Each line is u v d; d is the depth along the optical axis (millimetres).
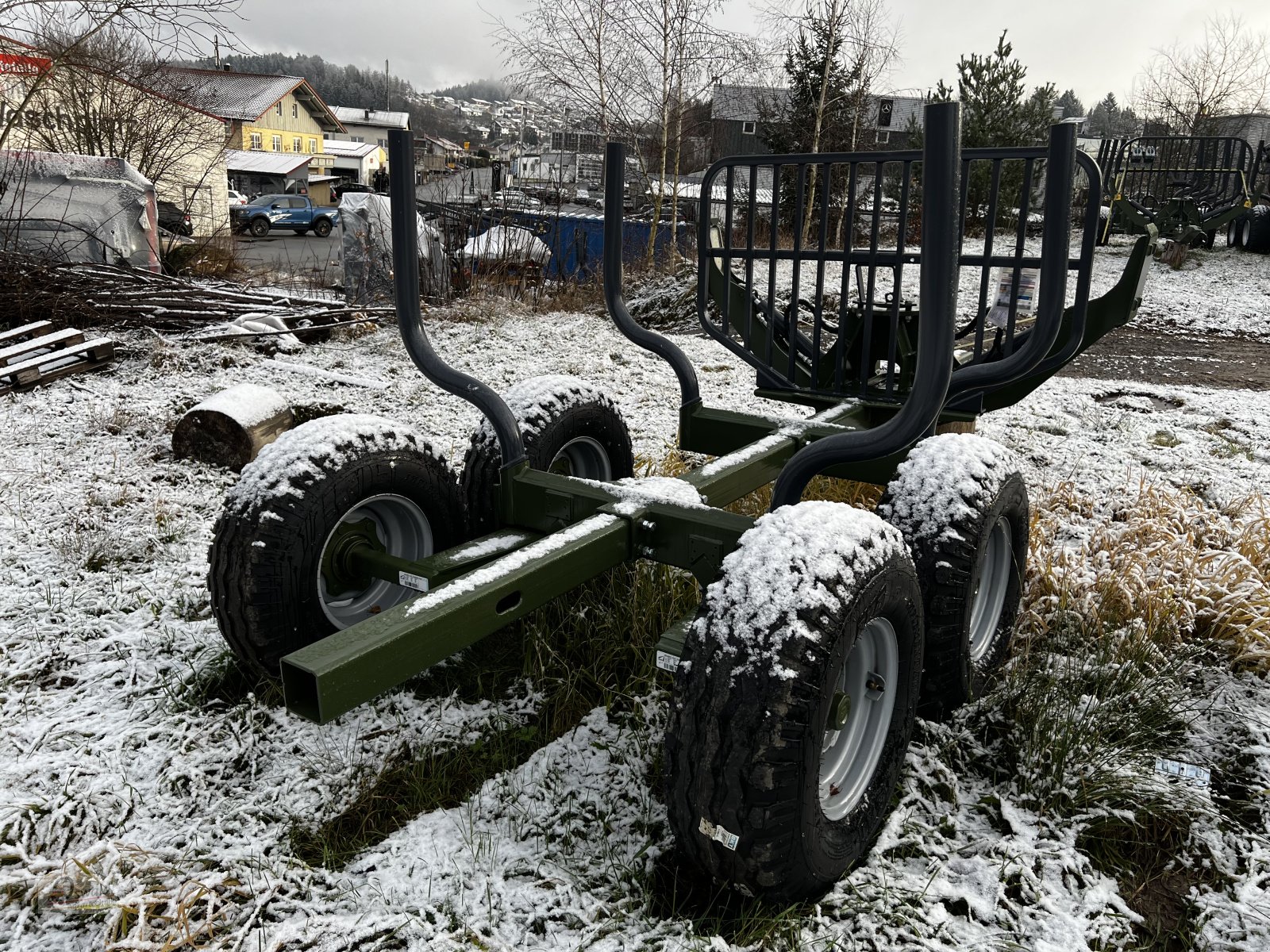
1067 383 8547
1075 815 2633
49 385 6879
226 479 5043
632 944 2082
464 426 6320
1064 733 2887
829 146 18188
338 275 14648
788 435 3492
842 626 2020
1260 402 7832
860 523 2219
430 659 2092
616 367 8352
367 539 2922
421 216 12508
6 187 9617
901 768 2533
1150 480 5559
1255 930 2238
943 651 2814
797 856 2043
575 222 14812
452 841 2400
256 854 2305
